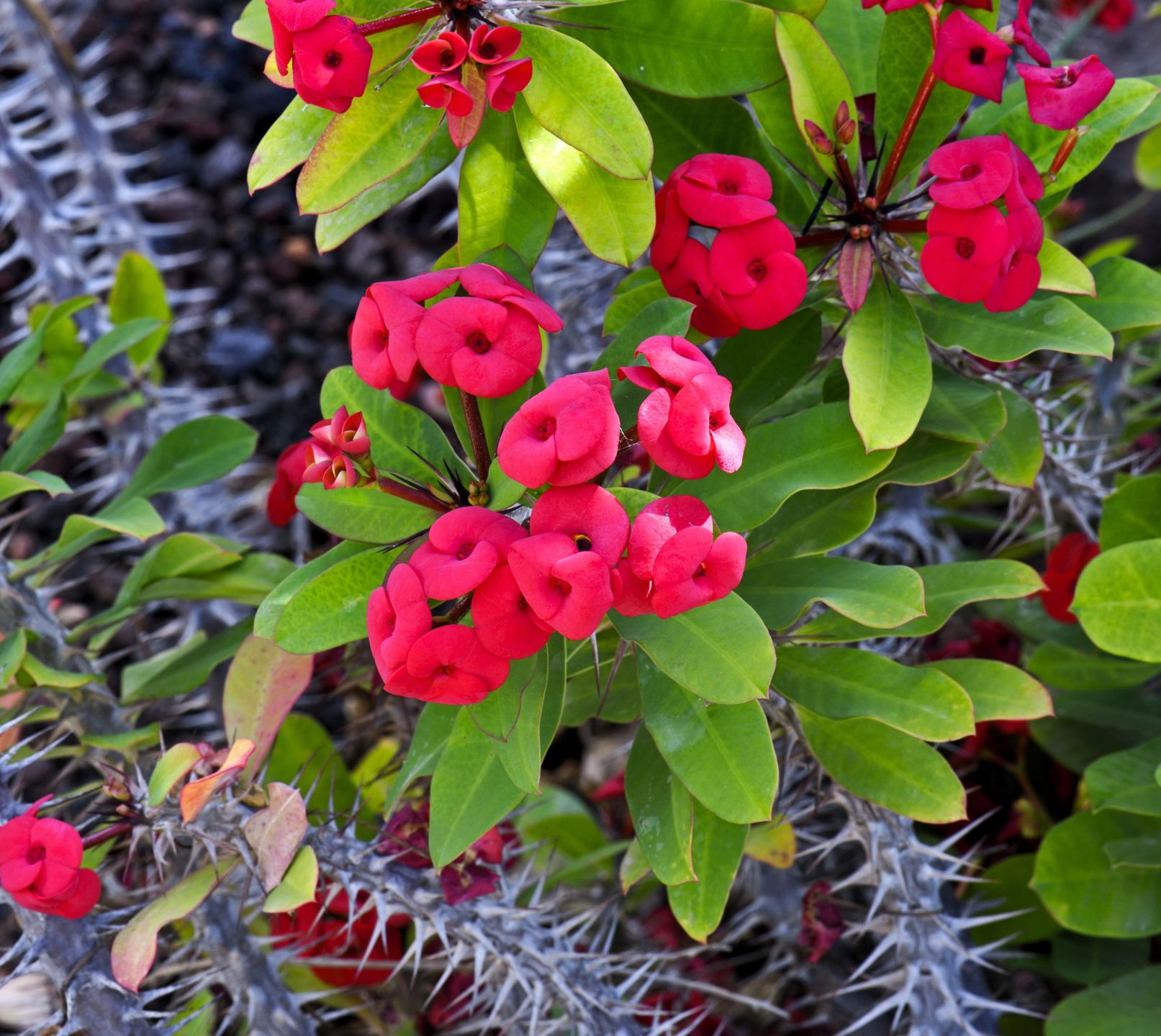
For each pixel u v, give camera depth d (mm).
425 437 486
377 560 478
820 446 483
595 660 476
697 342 516
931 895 528
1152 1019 528
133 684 569
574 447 448
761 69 490
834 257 498
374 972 565
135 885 574
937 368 515
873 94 511
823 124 494
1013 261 478
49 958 495
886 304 491
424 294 466
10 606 535
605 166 474
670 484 487
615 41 490
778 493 481
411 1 479
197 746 497
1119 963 568
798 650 501
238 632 552
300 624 472
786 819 529
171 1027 508
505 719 468
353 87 467
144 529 523
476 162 495
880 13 515
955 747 588
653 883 606
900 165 499
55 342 604
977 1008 552
